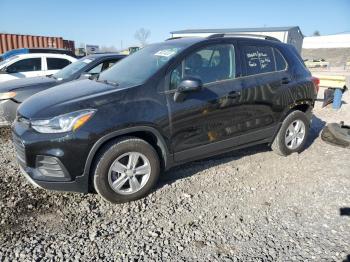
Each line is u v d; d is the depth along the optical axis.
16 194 3.81
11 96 6.28
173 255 2.84
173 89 3.82
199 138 4.04
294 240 3.05
